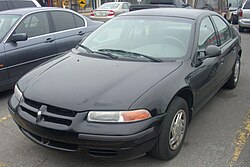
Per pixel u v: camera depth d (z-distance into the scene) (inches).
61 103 112.0
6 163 127.8
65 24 250.4
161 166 125.3
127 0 800.3
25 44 213.2
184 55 143.5
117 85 118.1
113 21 176.7
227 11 680.4
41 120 113.7
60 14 249.3
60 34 241.4
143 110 110.3
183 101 130.0
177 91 123.6
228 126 162.7
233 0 845.2
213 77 163.6
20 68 209.5
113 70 130.0
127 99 111.2
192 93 137.8
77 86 119.2
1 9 309.7
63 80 124.7
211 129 158.9
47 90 119.8
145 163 127.2
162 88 119.5
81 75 127.4
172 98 121.1
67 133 108.6
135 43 155.2
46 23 234.7
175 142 129.9
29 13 225.8
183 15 165.5
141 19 168.4
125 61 139.2
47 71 135.8
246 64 302.4
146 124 109.9
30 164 127.2
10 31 207.6
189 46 146.9
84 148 109.4
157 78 123.9
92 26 274.2
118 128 106.7
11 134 152.8
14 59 204.2
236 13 724.7
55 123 111.7
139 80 121.6
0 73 196.4
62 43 240.7
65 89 118.3
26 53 212.2
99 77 124.4
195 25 156.8
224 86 220.8
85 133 106.9
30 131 118.7
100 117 108.0
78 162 128.3
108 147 107.6
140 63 136.6
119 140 106.0
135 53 147.5
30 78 134.2
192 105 142.3
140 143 109.4
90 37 171.8
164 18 164.6
